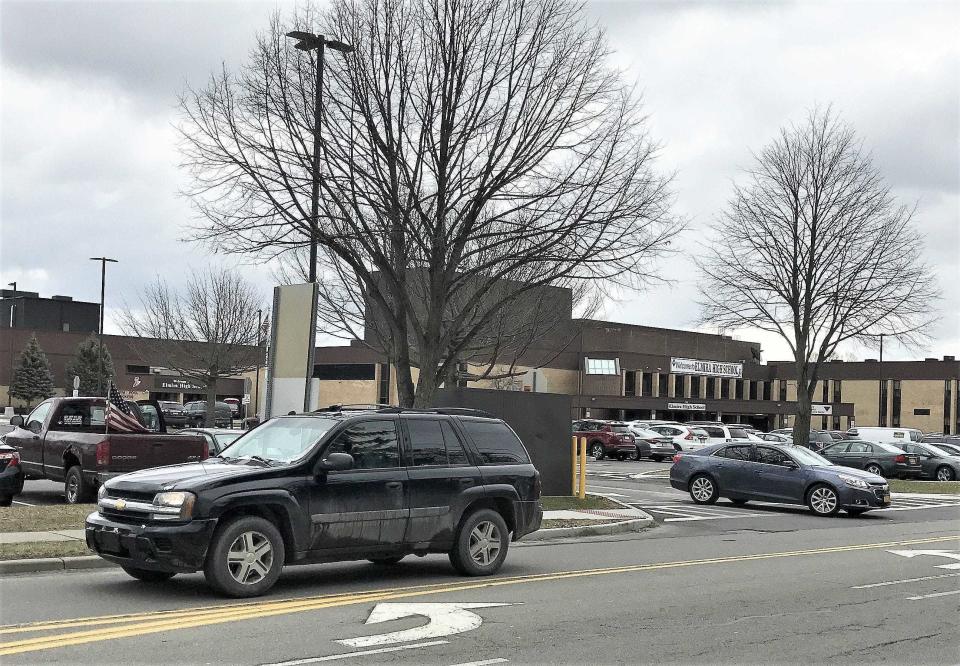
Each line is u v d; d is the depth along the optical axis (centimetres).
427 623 914
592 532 1806
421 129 1883
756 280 3388
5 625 868
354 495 1116
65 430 1973
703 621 964
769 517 2244
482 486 1238
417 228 1952
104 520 1051
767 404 8412
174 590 1063
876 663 814
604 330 7775
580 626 923
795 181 3266
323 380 7188
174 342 5144
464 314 2009
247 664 743
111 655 764
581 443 2308
